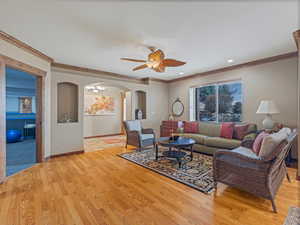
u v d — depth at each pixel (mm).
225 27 2309
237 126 3879
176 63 2881
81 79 4430
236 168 2055
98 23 2209
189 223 1605
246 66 4133
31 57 3164
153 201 1994
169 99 6488
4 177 2568
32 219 1661
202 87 5418
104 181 2557
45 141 3629
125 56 3549
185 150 4418
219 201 1993
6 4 1791
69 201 1994
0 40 2490
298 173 2574
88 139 6508
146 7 1857
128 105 5902
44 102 3574
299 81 2578
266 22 2174
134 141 4504
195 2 1770
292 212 1766
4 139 2570
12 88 6348
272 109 3256
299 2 1751
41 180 2598
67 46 3008
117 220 1650
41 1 1745
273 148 1851
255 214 1741
